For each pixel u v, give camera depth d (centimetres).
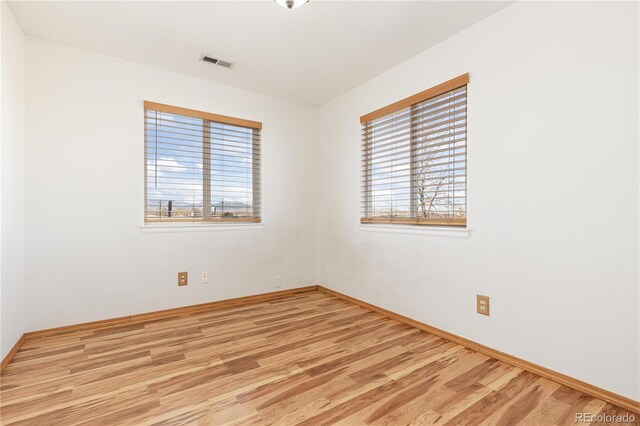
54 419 140
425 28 220
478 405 152
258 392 162
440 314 237
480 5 194
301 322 267
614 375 154
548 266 177
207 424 138
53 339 228
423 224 255
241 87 323
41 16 206
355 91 323
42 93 234
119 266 262
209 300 305
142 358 199
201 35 229
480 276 211
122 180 264
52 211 237
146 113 277
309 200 375
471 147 217
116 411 146
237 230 322
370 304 303
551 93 176
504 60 198
